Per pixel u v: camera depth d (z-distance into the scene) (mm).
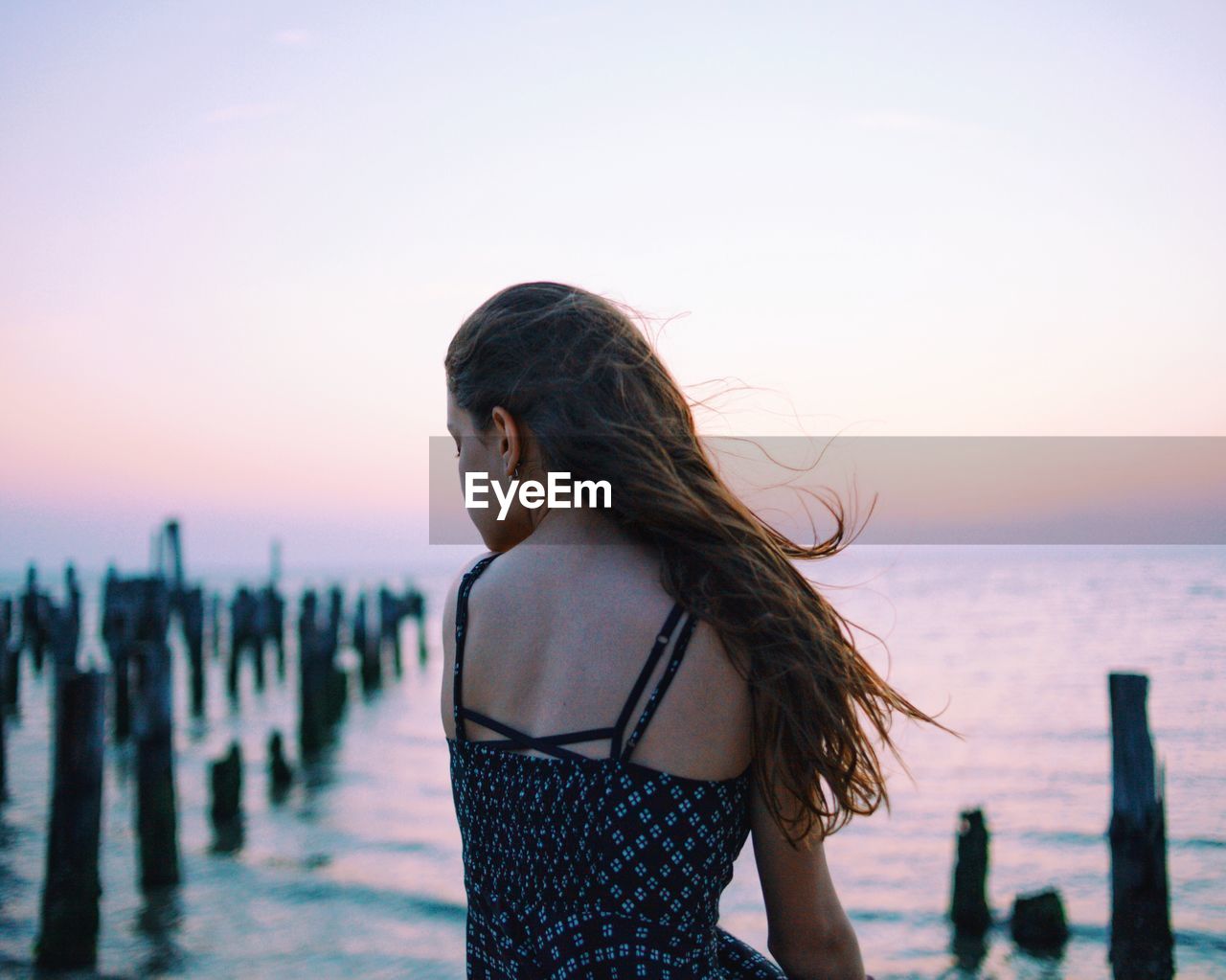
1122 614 25266
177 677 24906
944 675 18312
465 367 1204
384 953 6953
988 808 10016
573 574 1110
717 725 1068
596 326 1174
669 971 1007
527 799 1067
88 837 7062
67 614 21031
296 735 15656
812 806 1104
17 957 6938
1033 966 6348
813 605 1172
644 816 1033
